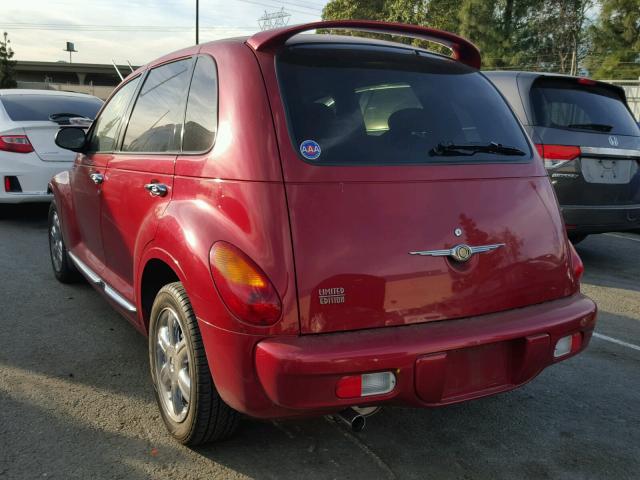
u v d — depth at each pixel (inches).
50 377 134.7
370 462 106.7
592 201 223.8
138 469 101.7
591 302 110.0
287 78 99.3
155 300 111.9
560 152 218.7
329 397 85.4
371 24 109.3
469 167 103.1
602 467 108.1
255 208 89.1
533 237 104.7
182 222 99.0
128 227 128.2
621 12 1261.1
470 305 97.0
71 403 123.3
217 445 110.0
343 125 98.2
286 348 84.8
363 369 85.4
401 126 103.8
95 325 166.9
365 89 104.5
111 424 115.6
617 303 204.5
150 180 117.7
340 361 84.3
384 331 90.3
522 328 96.9
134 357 146.8
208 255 91.2
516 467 107.2
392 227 92.4
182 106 116.0
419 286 92.9
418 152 101.1
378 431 117.7
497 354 97.7
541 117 224.7
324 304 87.6
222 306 88.7
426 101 110.1
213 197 96.0
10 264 226.2
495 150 109.8
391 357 86.6
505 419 124.4
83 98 326.0
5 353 146.7
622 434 119.7
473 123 112.7
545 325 99.0
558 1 1299.2
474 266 97.4
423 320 93.4
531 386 140.6
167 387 111.8
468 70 124.8
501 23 1266.0
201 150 104.0
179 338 107.7
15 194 276.5
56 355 146.6
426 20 1127.0
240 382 89.0
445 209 97.0
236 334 87.7
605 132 229.8
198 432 102.8
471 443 114.7
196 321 98.5
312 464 105.3
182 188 105.1
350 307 88.8
